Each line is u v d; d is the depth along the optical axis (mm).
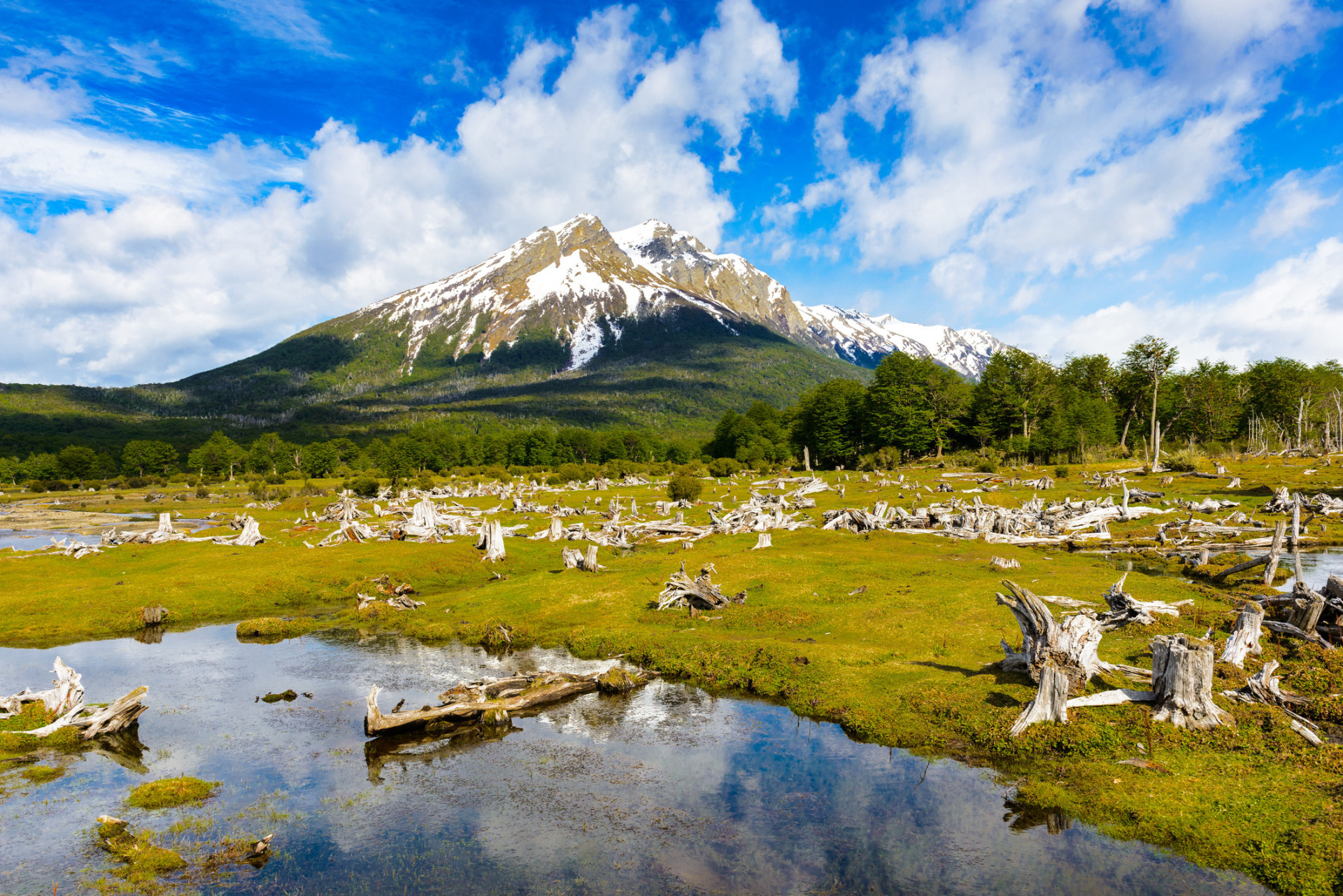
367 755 20953
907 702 22172
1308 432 130250
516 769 19781
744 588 38281
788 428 182125
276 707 25016
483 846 15742
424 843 15938
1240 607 28234
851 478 117750
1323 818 14266
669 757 20281
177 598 41500
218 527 79000
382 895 13891
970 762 18719
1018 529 54969
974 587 35000
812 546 51344
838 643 28531
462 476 167250
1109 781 16797
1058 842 14922
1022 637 27094
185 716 24281
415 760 20578
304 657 31250
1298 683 20250
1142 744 18078
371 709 22078
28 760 20703
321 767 20125
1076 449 132875
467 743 21719
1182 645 18844
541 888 14070
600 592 39562
